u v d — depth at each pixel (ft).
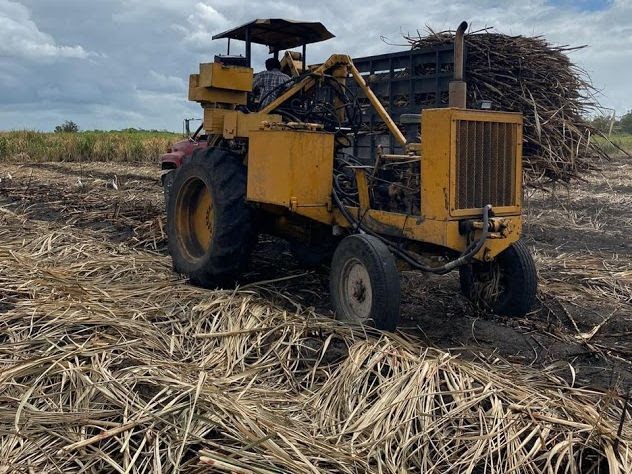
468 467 10.03
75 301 16.37
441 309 17.93
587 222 33.47
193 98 20.72
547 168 20.03
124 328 14.79
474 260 15.80
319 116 19.88
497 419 11.01
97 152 71.97
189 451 10.18
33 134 79.15
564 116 20.31
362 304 15.62
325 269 20.93
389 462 10.09
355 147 21.18
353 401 11.87
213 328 15.14
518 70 19.97
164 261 21.93
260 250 24.03
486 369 13.41
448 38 20.85
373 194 16.96
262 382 13.04
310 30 20.89
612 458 9.87
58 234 24.45
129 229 27.20
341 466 9.87
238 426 10.62
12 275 18.53
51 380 12.26
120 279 19.52
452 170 14.71
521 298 16.83
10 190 39.01
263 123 17.70
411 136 17.46
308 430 11.08
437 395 11.87
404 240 16.46
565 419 11.18
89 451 10.19
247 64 20.58
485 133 15.35
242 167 19.13
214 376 12.93
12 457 10.01
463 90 15.74
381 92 21.93
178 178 20.56
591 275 21.40
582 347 15.38
